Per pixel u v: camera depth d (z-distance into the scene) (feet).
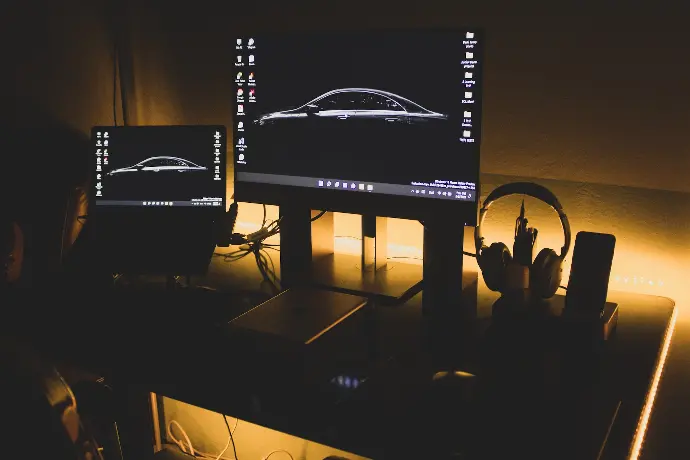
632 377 4.27
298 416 4.02
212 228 6.13
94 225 6.18
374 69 5.08
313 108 5.39
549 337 4.36
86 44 6.86
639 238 5.55
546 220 5.81
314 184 5.53
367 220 5.73
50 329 5.12
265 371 4.49
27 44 6.19
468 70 4.75
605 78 5.34
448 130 4.91
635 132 5.35
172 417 7.69
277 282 6.00
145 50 7.32
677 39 5.04
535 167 5.77
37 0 6.24
